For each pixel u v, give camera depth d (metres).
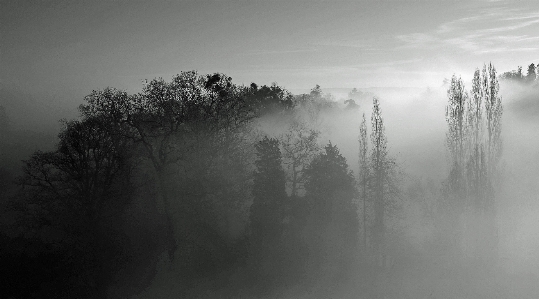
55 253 48.62
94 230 46.00
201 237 47.97
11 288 44.31
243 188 50.69
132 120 47.12
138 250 50.91
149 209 52.28
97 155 47.72
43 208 45.00
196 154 48.47
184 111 48.41
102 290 45.72
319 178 45.59
